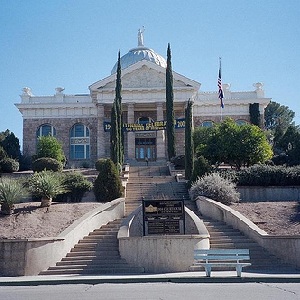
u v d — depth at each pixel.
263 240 19.72
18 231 21.14
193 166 32.91
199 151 40.34
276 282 14.93
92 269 18.23
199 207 26.28
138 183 34.12
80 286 14.52
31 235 20.50
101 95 57.47
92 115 63.59
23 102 64.06
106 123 52.28
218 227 22.56
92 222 22.45
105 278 15.56
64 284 15.21
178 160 44.72
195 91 57.53
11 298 11.66
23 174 46.81
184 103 57.91
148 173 43.16
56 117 63.78
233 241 20.53
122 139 47.34
